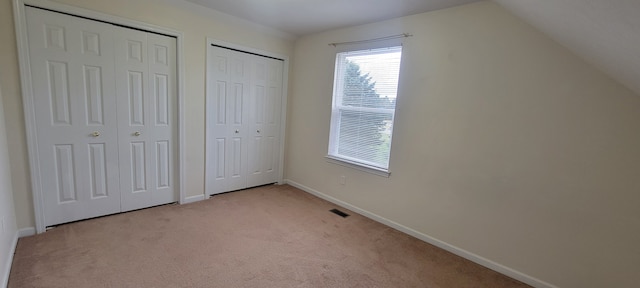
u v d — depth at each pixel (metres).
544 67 1.97
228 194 3.58
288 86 4.02
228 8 2.93
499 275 2.19
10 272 1.79
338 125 3.51
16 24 2.04
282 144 4.13
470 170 2.37
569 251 1.95
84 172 2.51
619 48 1.24
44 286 1.69
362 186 3.20
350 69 3.34
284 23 3.31
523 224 2.12
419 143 2.67
